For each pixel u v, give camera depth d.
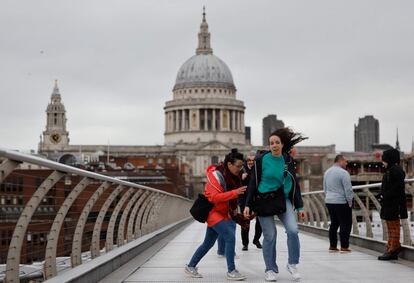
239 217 12.61
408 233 15.65
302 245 20.72
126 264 14.84
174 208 36.09
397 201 14.91
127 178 104.19
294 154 15.01
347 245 17.55
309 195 28.31
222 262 15.57
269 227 12.25
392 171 14.77
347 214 17.42
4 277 8.79
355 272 13.38
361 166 136.25
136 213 19.47
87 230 18.16
